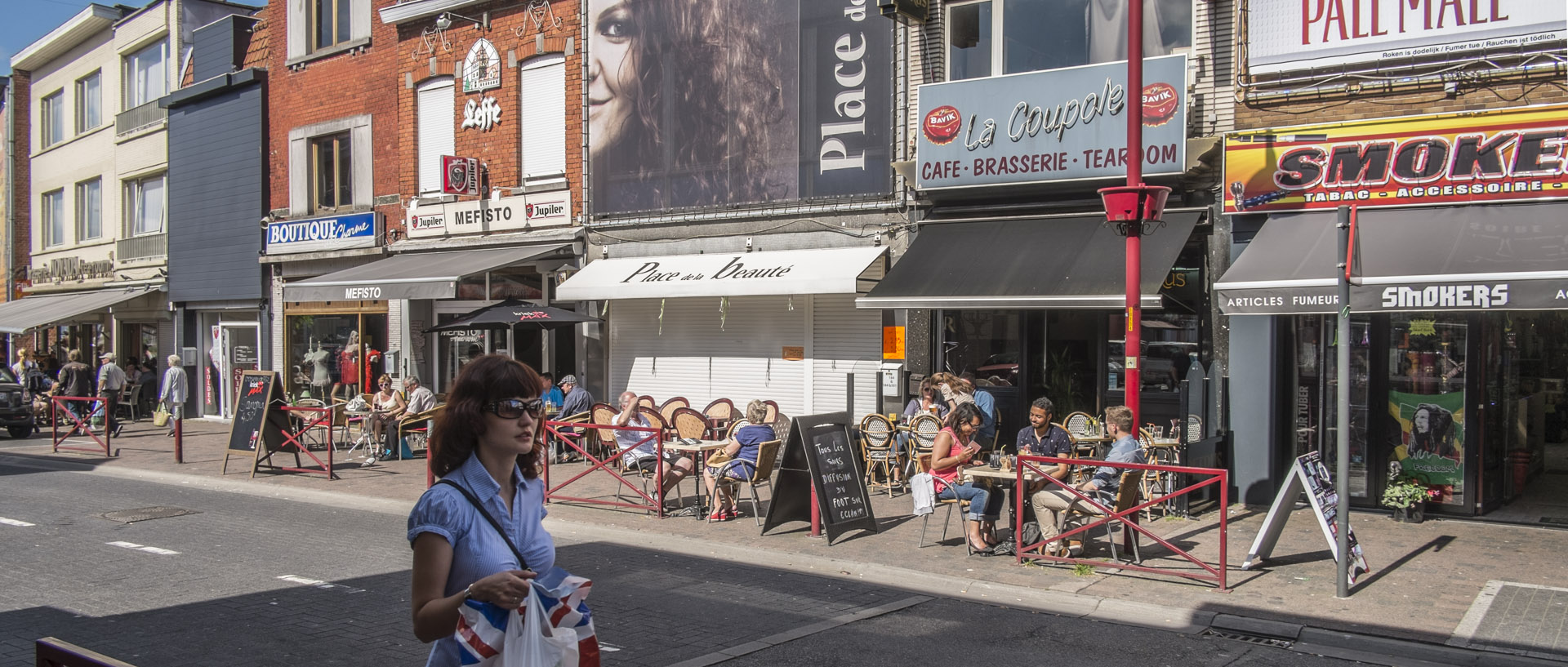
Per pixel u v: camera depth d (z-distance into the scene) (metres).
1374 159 10.32
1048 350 12.70
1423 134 10.09
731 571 8.56
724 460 10.42
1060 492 8.63
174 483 13.61
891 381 13.38
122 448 17.41
